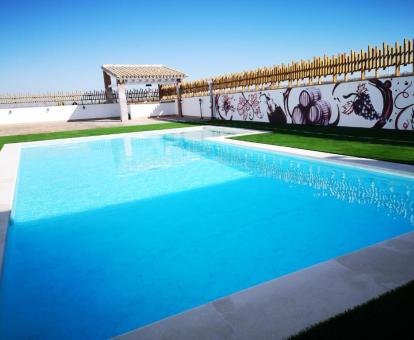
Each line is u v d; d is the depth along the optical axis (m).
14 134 15.60
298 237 4.36
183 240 4.45
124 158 10.07
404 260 2.88
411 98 10.05
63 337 2.65
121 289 3.33
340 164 6.73
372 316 2.11
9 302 3.17
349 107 12.22
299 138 10.25
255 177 7.32
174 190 6.68
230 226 4.82
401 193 5.70
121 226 5.02
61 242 4.53
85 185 7.31
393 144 8.18
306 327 2.10
